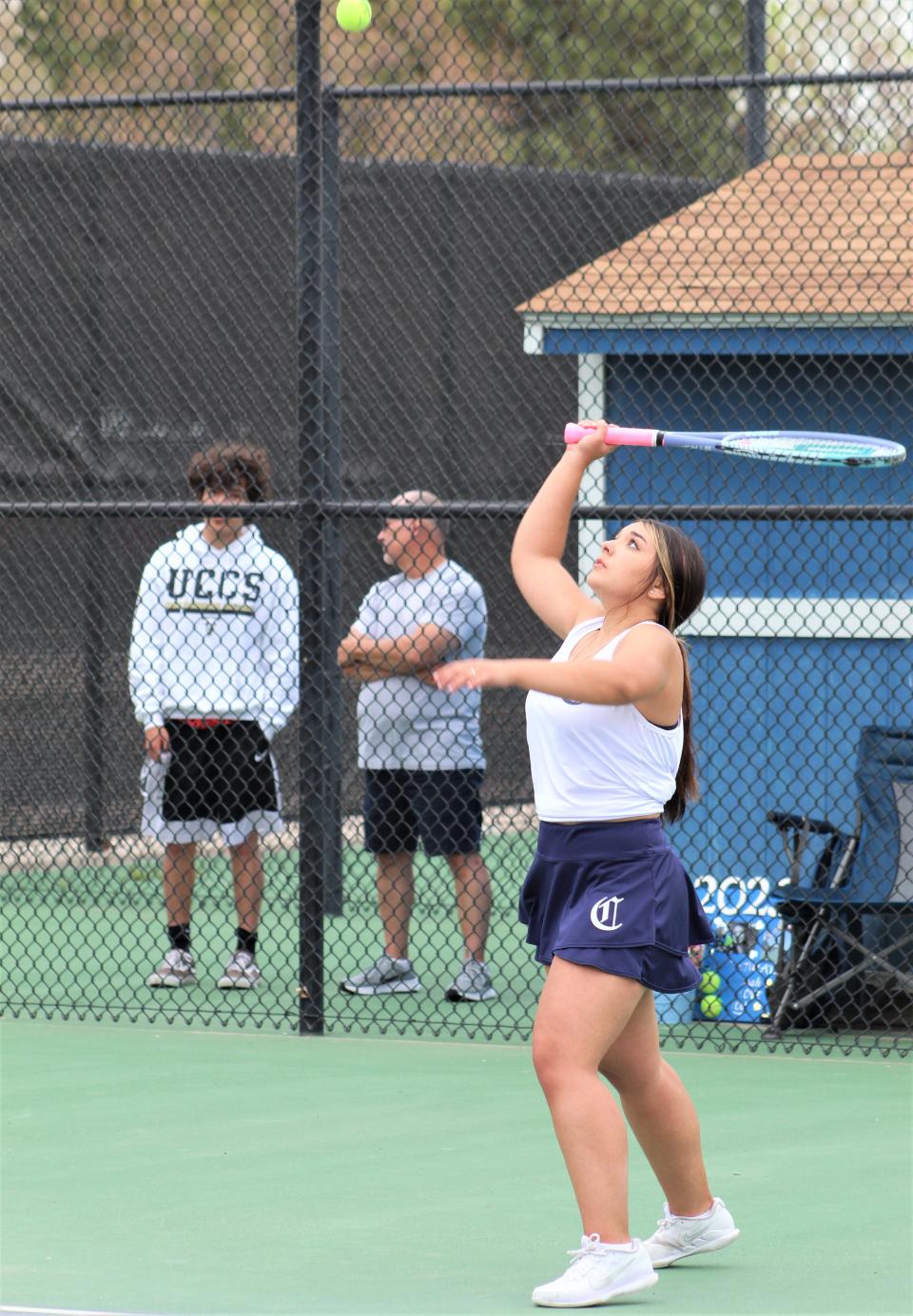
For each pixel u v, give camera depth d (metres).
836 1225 16.44
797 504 25.02
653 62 43.38
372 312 37.78
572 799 14.33
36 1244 15.88
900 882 23.67
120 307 35.53
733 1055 23.41
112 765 34.97
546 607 15.78
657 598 14.72
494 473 38.53
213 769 26.98
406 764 26.31
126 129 39.53
